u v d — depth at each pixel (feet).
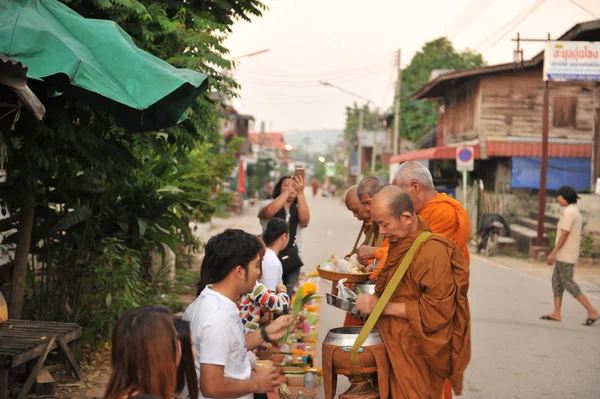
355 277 16.35
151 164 29.27
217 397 11.00
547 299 40.24
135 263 25.34
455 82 96.07
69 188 25.68
